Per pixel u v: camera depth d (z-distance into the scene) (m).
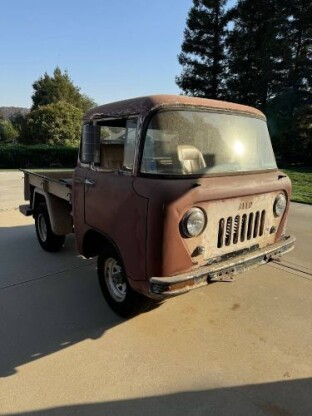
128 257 3.22
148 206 2.90
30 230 7.23
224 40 30.69
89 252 4.16
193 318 3.78
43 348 3.29
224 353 3.21
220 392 2.76
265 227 3.69
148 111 3.07
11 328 3.62
